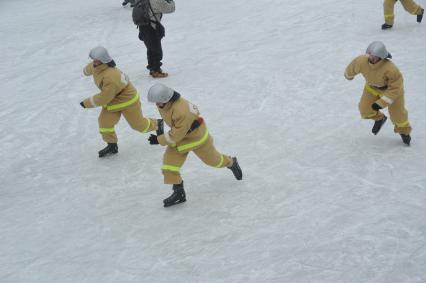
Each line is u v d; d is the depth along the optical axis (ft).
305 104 27.81
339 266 15.44
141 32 32.81
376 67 20.54
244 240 17.19
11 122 29.55
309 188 19.93
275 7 49.14
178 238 17.65
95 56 21.30
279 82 31.22
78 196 21.01
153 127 23.94
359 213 18.03
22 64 40.37
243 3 52.60
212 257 16.48
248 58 35.96
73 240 18.10
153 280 15.69
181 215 18.99
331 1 48.75
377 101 20.68
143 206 19.86
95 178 22.33
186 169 22.30
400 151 22.03
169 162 18.85
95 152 24.89
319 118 25.99
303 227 17.54
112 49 41.57
